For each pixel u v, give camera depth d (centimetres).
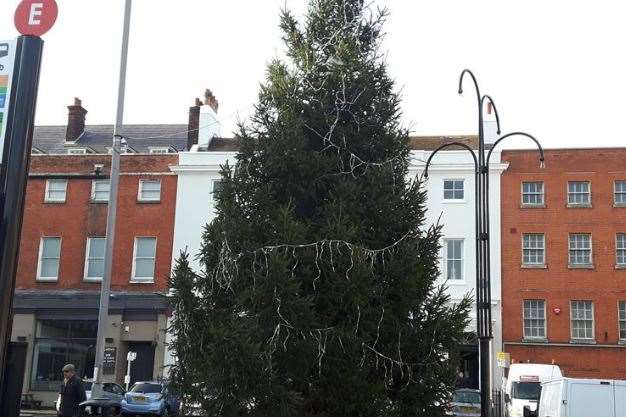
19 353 511
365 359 937
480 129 1301
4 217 531
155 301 3306
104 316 1875
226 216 995
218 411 885
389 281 969
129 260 3406
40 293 3422
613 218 3262
